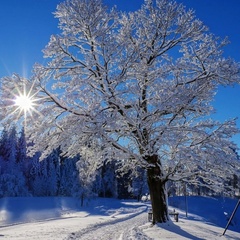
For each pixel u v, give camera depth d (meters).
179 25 14.27
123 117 12.62
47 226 19.70
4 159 70.25
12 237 12.95
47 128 12.82
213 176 14.27
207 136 12.90
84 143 13.51
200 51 14.06
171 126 12.55
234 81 13.20
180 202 72.38
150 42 14.35
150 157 14.55
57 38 12.98
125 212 55.12
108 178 81.50
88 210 61.09
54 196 74.56
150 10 14.61
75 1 12.93
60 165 83.31
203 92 13.23
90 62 13.07
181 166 14.52
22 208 56.09
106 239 12.64
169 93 12.44
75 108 13.04
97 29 12.98
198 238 11.83
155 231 13.28
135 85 12.95
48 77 13.52
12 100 12.41
